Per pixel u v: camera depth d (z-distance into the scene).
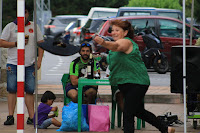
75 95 13.50
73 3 130.62
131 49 10.62
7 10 61.25
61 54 11.88
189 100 12.73
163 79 27.03
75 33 54.78
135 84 10.69
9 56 13.84
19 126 9.08
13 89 13.80
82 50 13.55
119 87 10.97
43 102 13.45
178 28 31.84
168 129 11.12
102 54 18.81
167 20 31.95
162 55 30.00
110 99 18.58
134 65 10.66
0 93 19.23
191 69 12.41
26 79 13.77
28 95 13.94
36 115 11.77
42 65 35.97
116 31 10.84
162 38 31.55
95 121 12.87
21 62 9.04
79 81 12.66
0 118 14.84
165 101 18.67
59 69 32.56
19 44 9.02
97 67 13.52
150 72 31.12
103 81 12.62
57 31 70.81
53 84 23.42
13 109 13.89
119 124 13.59
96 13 53.16
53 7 130.12
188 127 13.45
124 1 125.06
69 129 12.84
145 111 11.04
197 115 12.77
